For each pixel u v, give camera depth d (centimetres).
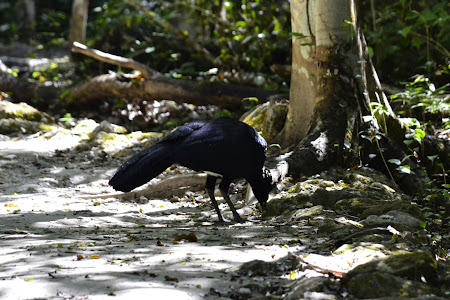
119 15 2552
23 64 2819
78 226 920
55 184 1298
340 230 816
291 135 1398
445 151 1308
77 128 1748
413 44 2067
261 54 2277
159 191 1202
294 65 1389
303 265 630
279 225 916
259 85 2064
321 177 1189
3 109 1820
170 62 2511
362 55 1348
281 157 1206
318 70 1305
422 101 1473
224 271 619
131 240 791
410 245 732
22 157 1474
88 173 1370
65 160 1493
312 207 980
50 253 703
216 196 1188
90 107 2216
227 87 1986
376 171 1228
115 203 1148
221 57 2272
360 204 969
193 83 2011
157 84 2033
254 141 919
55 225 918
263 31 2231
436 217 1022
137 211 1070
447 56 1844
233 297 539
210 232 864
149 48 2408
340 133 1251
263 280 587
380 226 826
